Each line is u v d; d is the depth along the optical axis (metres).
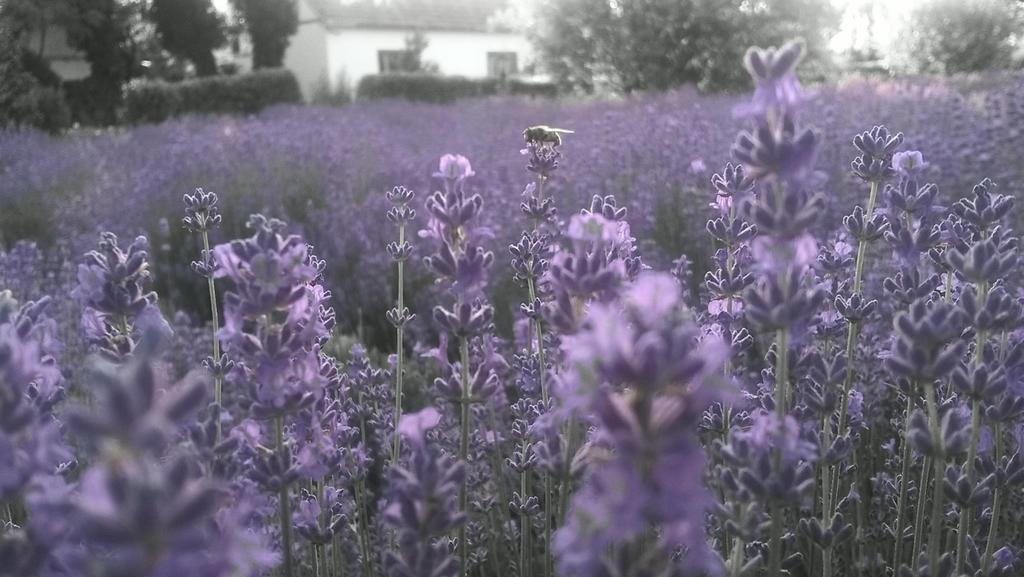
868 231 2.94
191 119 23.53
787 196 1.50
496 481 3.92
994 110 8.79
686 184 7.78
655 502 0.96
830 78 24.84
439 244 2.13
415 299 6.68
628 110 16.45
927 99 11.86
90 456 2.90
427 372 5.23
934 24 29.58
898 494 3.01
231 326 1.78
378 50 40.62
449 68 41.62
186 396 0.90
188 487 0.92
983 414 2.40
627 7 26.52
